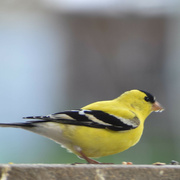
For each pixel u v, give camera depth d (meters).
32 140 13.84
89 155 6.53
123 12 17.42
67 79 17.23
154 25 17.25
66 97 17.02
